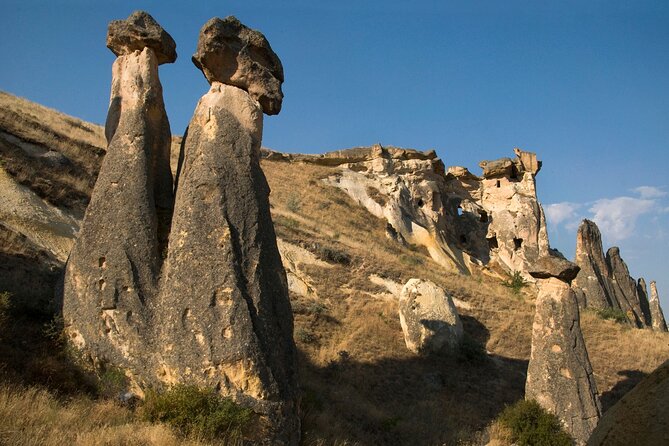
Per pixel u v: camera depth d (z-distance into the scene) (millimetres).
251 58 13750
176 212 12320
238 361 10898
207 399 10531
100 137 34625
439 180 51125
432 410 19016
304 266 29312
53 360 11172
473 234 50656
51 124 31031
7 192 19578
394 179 46906
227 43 13562
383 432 16016
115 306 11672
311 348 21000
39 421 9000
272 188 42906
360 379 19812
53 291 13133
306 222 37375
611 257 50281
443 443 16375
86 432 8992
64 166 23781
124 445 8953
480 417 19391
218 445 10000
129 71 13719
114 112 13633
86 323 11656
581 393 16734
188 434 10156
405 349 23500
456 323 24484
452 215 51062
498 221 51312
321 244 32531
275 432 10805
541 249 49906
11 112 27406
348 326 24109
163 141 13992
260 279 11828
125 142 13031
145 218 12453
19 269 14906
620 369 25438
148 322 11586
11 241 16578
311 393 15711
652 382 3393
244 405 10711
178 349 11094
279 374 11266
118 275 11875
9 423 8578
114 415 10234
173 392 10586
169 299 11547
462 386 21688
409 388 20547
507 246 49812
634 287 49781
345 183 46344
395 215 43562
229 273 11539
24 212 19047
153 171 13391
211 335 11070
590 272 43938
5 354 10773
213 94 13375
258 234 12258
